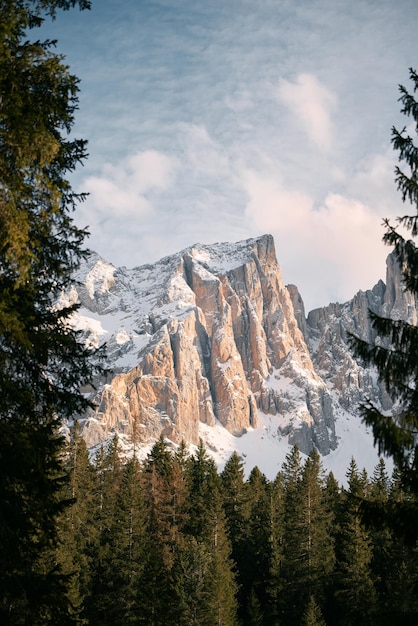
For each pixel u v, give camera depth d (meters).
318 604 73.44
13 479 15.30
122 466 110.25
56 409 16.44
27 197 15.12
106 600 66.31
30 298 15.82
